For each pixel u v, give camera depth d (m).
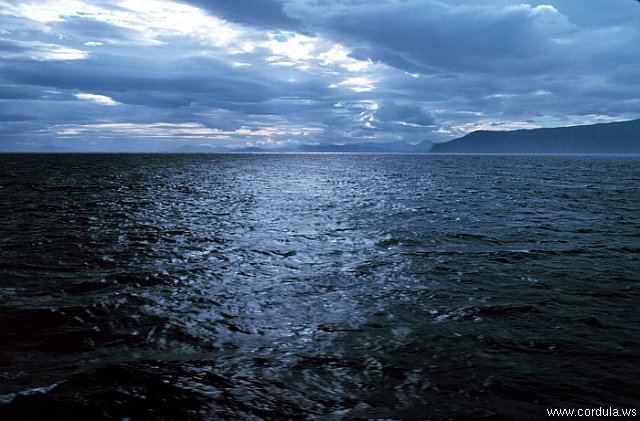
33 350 5.57
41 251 11.58
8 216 17.97
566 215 19.05
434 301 7.63
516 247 12.28
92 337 5.98
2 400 4.27
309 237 13.92
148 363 5.16
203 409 4.15
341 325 6.49
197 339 5.95
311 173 62.50
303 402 4.30
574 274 9.37
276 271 9.73
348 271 9.73
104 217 18.08
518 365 5.10
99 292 8.08
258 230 15.23
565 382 4.67
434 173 63.34
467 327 6.37
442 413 4.09
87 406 4.18
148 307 7.26
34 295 7.84
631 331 6.16
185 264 10.32
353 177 52.38
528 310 7.09
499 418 4.00
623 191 32.38
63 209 20.36
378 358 5.32
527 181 44.91
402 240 13.38
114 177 46.94
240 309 7.22
